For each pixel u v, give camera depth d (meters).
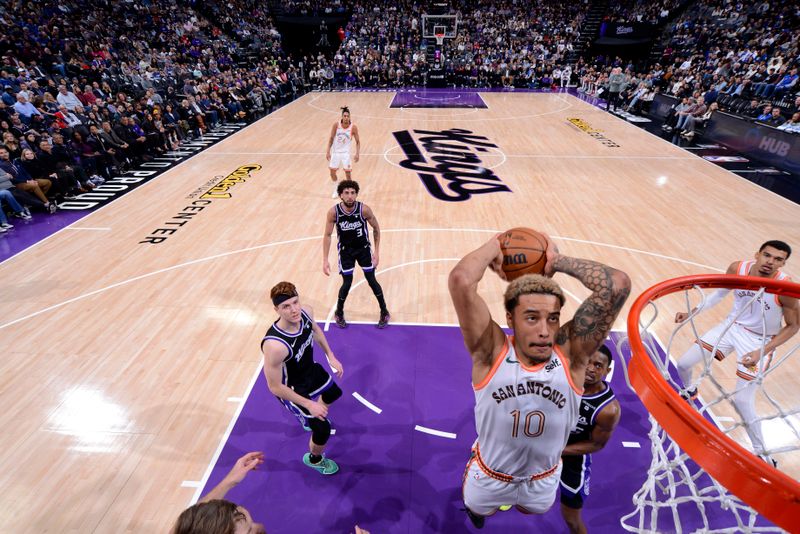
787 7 20.16
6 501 3.60
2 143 9.15
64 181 9.55
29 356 5.18
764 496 1.45
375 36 28.78
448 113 18.53
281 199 9.59
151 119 12.73
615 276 1.67
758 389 4.60
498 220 8.57
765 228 8.21
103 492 3.67
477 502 2.40
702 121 14.61
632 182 10.57
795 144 11.24
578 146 13.64
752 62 17.78
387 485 3.75
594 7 30.12
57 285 6.54
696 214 8.80
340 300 5.54
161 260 7.20
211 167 11.73
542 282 1.68
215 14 26.47
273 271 6.89
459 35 28.62
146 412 4.44
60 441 4.13
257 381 4.83
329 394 3.78
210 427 4.28
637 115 18.41
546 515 3.51
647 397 1.90
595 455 4.00
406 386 4.76
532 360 1.78
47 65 14.83
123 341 5.43
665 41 25.41
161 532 3.38
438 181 10.62
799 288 2.70
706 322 5.67
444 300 6.19
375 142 14.04
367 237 5.29
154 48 20.77
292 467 3.89
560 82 26.06
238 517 1.88
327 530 3.41
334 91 25.08
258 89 19.67
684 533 3.29
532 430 1.94
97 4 20.08
